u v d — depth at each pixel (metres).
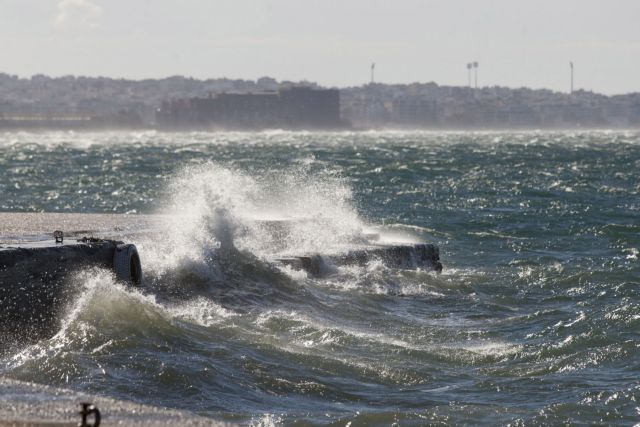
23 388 23.47
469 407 34.31
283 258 57.78
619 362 40.94
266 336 42.81
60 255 42.06
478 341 46.38
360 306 53.56
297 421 31.98
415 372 39.06
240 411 32.94
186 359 37.25
